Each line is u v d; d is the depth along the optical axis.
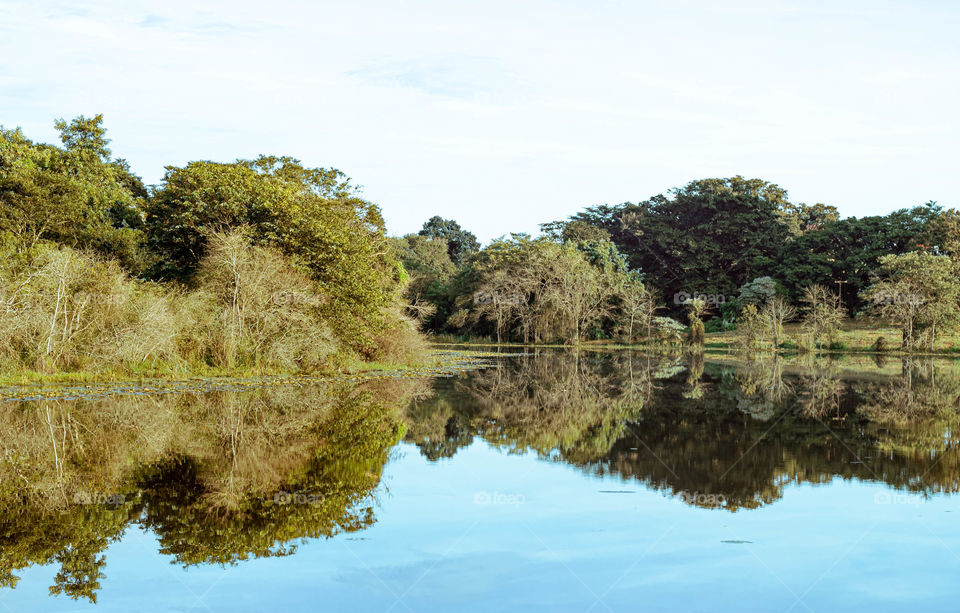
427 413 16.86
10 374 19.80
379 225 36.81
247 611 5.74
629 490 9.53
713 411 17.84
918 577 6.48
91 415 14.88
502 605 5.85
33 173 30.34
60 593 6.10
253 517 8.17
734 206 80.25
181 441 12.45
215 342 23.64
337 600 5.93
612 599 5.98
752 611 5.77
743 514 8.43
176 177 27.34
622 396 21.41
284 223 26.50
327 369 25.81
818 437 13.83
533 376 28.81
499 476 10.30
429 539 7.46
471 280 72.56
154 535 7.56
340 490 9.37
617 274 71.19
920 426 15.31
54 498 8.87
